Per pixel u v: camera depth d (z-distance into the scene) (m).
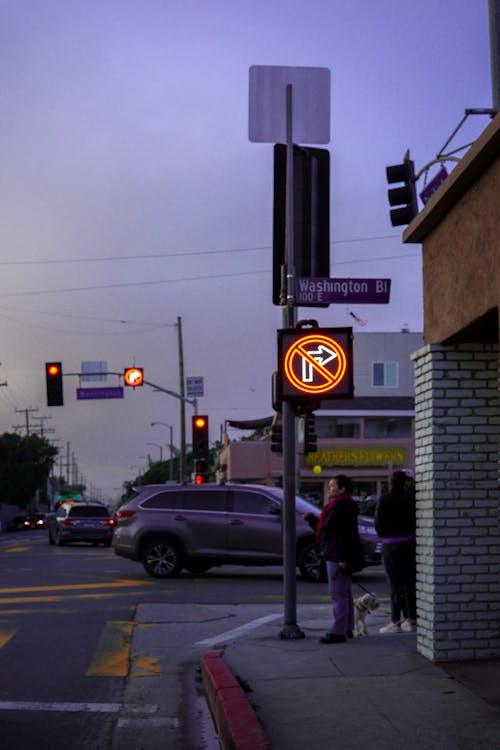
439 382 9.35
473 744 6.17
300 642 10.57
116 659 10.28
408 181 14.19
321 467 55.22
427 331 9.70
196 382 46.03
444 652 9.13
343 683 8.21
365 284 10.94
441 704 7.33
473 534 9.24
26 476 97.50
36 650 10.82
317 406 10.55
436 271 9.42
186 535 19.20
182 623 12.98
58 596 16.06
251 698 7.64
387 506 11.52
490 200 7.81
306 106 11.19
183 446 45.50
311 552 18.55
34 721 7.46
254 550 19.00
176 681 9.20
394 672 8.66
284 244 11.27
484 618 9.18
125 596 15.99
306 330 10.12
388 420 56.69
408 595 11.50
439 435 9.30
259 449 57.75
